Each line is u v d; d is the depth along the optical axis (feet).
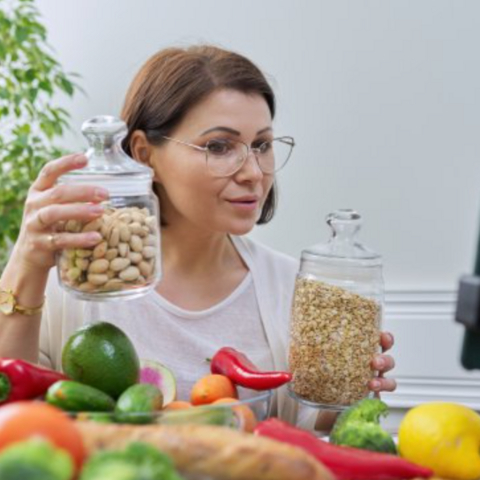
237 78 4.59
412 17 8.64
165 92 4.66
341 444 3.23
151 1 9.09
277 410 5.10
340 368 4.21
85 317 5.20
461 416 3.27
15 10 8.39
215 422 2.94
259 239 9.09
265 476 2.31
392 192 8.82
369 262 4.32
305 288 4.33
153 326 5.18
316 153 8.92
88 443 2.38
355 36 8.75
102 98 9.29
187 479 2.37
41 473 1.81
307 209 8.98
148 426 2.53
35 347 4.34
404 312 8.77
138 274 3.75
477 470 3.20
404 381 8.79
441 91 8.67
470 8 8.56
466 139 8.68
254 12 8.91
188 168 4.60
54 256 3.97
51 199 3.72
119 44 9.21
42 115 8.38
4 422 2.12
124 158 3.84
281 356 5.29
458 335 8.66
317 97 8.86
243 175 4.56
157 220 3.94
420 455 3.23
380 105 8.77
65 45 9.31
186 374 5.06
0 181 8.22
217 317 5.27
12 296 4.15
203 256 5.27
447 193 8.74
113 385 3.39
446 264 8.76
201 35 9.03
